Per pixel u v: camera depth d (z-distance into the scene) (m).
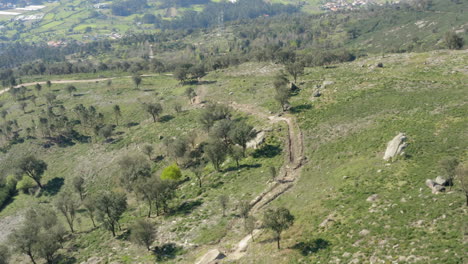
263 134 91.75
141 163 96.38
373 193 54.81
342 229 47.75
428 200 47.19
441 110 78.25
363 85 108.12
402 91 96.88
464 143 61.91
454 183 49.12
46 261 68.75
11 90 195.75
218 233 58.31
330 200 57.56
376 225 45.75
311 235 49.28
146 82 197.50
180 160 100.69
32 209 97.12
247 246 52.25
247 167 81.69
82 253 64.69
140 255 57.72
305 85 123.94
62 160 126.38
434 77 104.31
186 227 62.69
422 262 36.19
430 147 63.94
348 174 65.00
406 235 41.66
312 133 87.69
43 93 198.62
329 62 178.75
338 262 41.22
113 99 171.75
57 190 109.81
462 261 34.41
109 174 109.50
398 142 66.19
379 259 39.16
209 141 99.69
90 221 85.62
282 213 47.31
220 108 113.62
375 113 87.75
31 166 111.25
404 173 57.62
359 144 76.25
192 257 53.44
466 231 38.28
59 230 71.44
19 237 66.31
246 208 57.41
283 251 47.25
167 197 74.25
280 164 78.12
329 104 100.69
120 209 69.38
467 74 100.19
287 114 101.56
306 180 69.94
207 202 71.12
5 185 116.94
